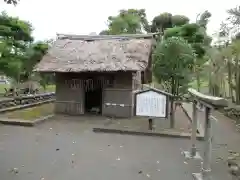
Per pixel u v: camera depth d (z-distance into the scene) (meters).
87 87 14.62
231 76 18.66
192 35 18.97
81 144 8.72
